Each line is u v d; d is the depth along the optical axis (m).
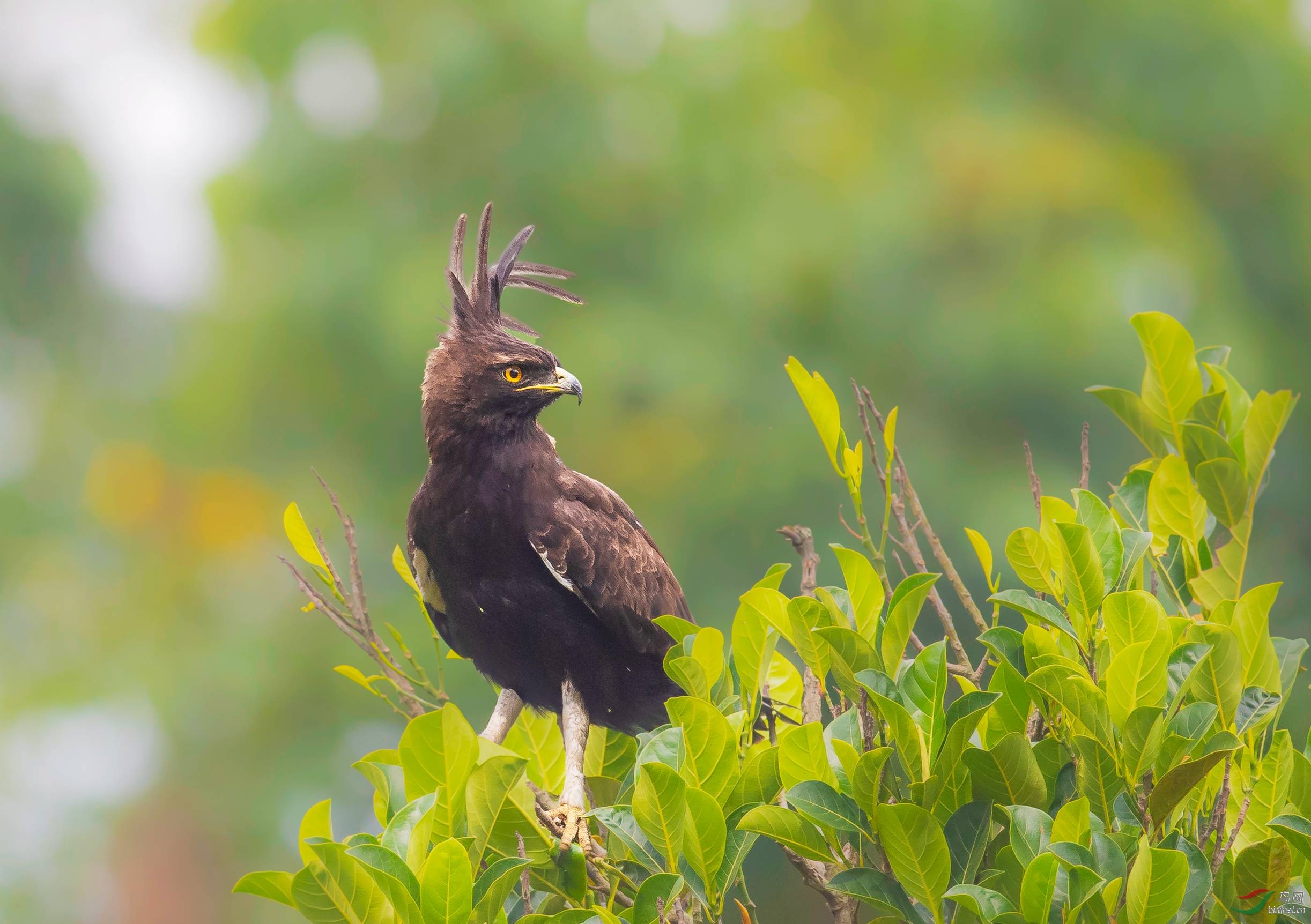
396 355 16.41
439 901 3.58
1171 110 17.41
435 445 6.32
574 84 17.70
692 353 16.17
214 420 18.52
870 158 17.50
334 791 17.05
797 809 3.72
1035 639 3.89
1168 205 16.92
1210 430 4.37
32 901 17.47
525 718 5.83
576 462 16.61
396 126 18.27
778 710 5.35
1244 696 3.79
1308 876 3.61
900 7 18.02
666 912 3.60
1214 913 3.64
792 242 16.61
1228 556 4.32
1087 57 17.61
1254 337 16.50
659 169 17.44
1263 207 18.42
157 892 17.06
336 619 4.95
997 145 16.61
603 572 6.21
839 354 16.78
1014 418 16.12
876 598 4.20
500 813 4.01
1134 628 3.74
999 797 3.72
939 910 3.54
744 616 4.39
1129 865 3.49
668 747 3.98
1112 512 4.05
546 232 17.75
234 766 17.62
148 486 18.64
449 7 18.00
